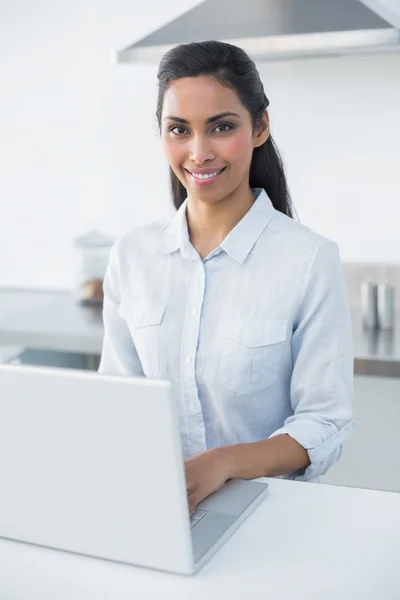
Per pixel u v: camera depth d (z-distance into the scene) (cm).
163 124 143
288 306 149
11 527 103
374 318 274
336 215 296
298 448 136
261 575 94
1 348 296
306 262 148
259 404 153
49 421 93
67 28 315
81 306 310
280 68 291
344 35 234
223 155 140
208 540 101
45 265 339
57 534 101
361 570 94
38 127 328
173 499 92
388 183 288
